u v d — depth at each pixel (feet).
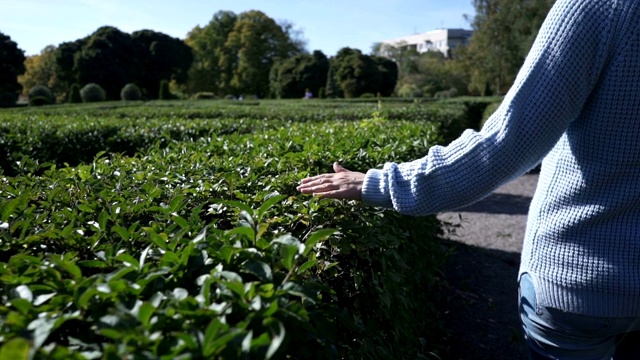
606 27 4.30
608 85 4.40
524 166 4.70
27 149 19.47
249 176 7.57
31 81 195.31
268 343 3.19
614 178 4.55
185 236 5.33
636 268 4.62
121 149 20.72
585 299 4.80
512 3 117.50
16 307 3.40
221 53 199.21
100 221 5.42
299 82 166.40
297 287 3.83
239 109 38.52
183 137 20.44
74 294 3.51
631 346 5.32
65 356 2.84
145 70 175.11
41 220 5.74
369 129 14.70
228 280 3.69
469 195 4.78
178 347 3.01
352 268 6.07
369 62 150.71
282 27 208.74
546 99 4.44
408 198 4.97
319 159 8.93
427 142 13.44
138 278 3.85
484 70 127.85
